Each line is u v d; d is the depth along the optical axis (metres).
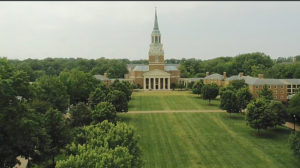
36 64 194.50
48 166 37.47
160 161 39.84
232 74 184.12
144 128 58.84
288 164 38.34
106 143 26.41
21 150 33.09
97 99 66.94
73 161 20.62
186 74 188.00
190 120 66.75
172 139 50.72
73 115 52.44
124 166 22.41
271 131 56.16
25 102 35.94
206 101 99.62
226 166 38.03
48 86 60.19
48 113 37.88
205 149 45.12
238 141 49.41
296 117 59.03
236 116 71.38
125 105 67.31
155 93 129.00
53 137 37.12
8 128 30.23
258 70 152.25
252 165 38.25
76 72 86.00
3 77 32.41
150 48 160.62
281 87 95.75
